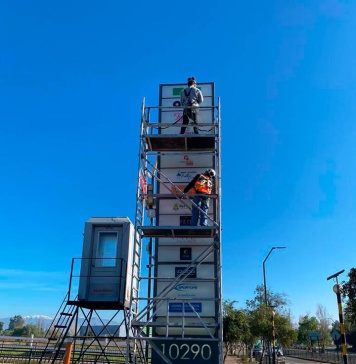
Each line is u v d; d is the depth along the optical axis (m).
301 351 73.56
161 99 14.97
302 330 87.81
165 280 13.24
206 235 12.97
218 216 12.64
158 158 14.59
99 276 13.61
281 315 35.19
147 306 12.43
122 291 13.41
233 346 50.16
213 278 12.73
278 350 49.78
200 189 12.76
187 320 12.73
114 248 13.95
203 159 14.48
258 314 33.28
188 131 14.55
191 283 13.06
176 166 14.48
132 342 13.79
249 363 37.91
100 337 13.70
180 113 14.78
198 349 11.85
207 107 14.16
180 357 11.84
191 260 13.40
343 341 16.89
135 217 12.40
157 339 11.84
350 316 17.78
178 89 15.05
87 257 13.75
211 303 12.88
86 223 14.21
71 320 13.45
